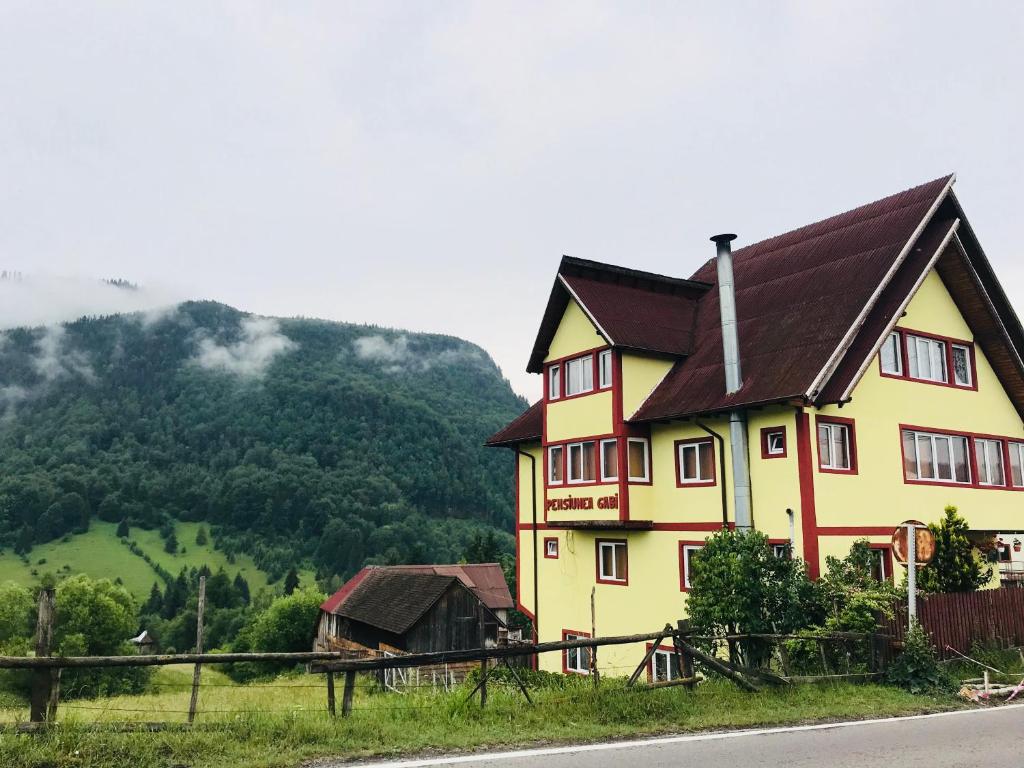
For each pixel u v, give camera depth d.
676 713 10.46
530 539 27.30
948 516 18.28
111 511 179.25
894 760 8.31
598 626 23.61
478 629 42.16
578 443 23.30
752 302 22.89
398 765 7.70
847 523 18.56
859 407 19.61
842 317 19.03
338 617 49.34
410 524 164.88
